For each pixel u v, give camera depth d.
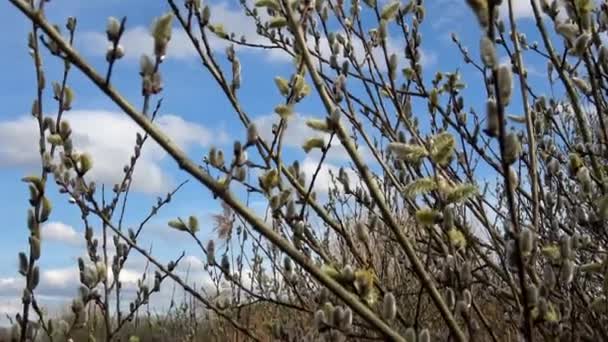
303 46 2.17
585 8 2.58
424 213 2.06
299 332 3.29
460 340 1.94
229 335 4.18
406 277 3.54
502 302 3.21
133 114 1.63
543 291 2.02
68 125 2.52
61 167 2.73
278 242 1.74
